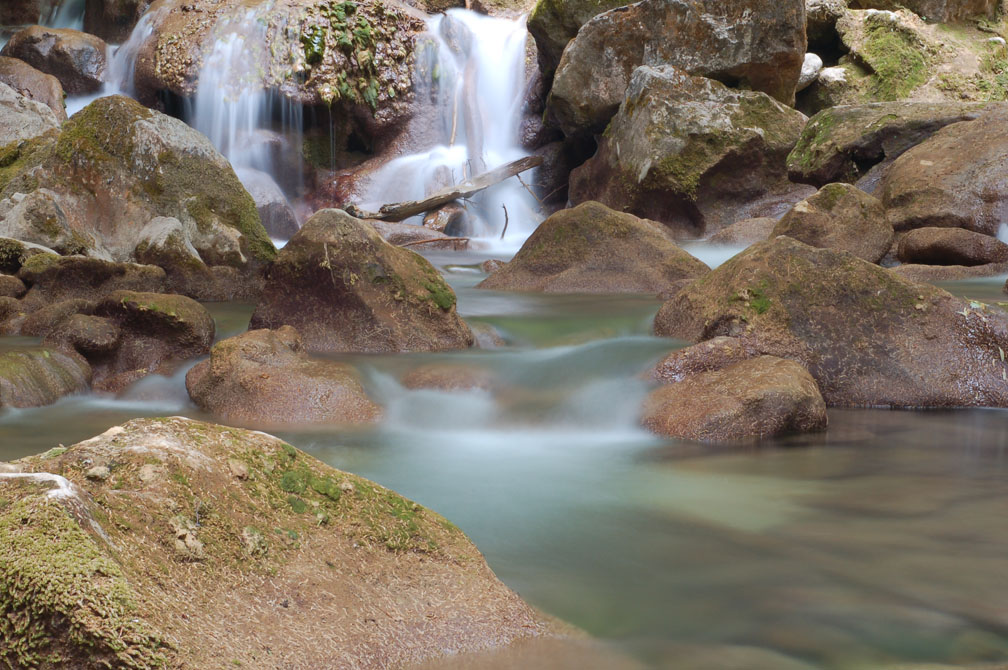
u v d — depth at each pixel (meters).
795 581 3.47
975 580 3.47
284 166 19.31
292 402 6.17
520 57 20.81
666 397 6.10
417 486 4.71
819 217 11.02
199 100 18.83
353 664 2.42
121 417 6.14
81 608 2.02
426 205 17.39
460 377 6.62
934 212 11.50
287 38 19.03
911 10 20.39
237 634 2.29
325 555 2.68
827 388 6.56
